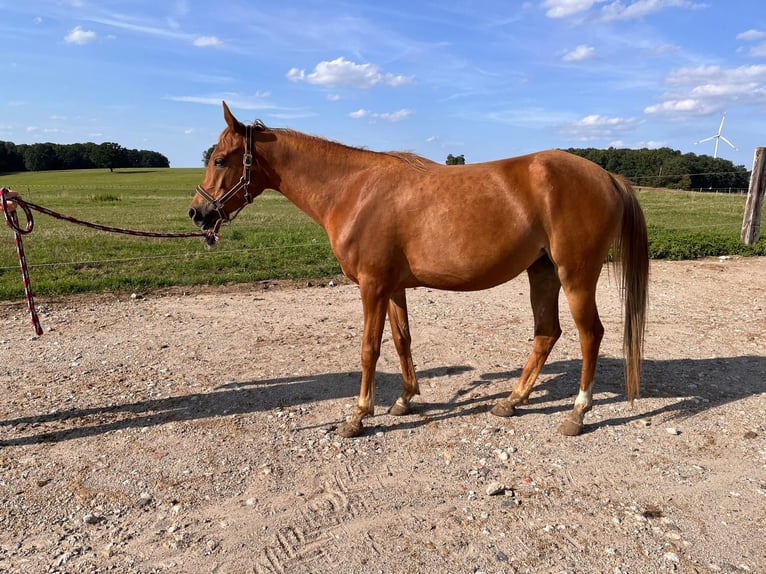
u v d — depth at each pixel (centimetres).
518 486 307
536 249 342
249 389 448
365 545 260
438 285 355
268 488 309
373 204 340
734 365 489
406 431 377
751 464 326
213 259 992
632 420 386
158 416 400
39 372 487
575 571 240
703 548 253
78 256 1010
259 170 372
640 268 355
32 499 299
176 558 253
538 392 439
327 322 645
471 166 347
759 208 1061
